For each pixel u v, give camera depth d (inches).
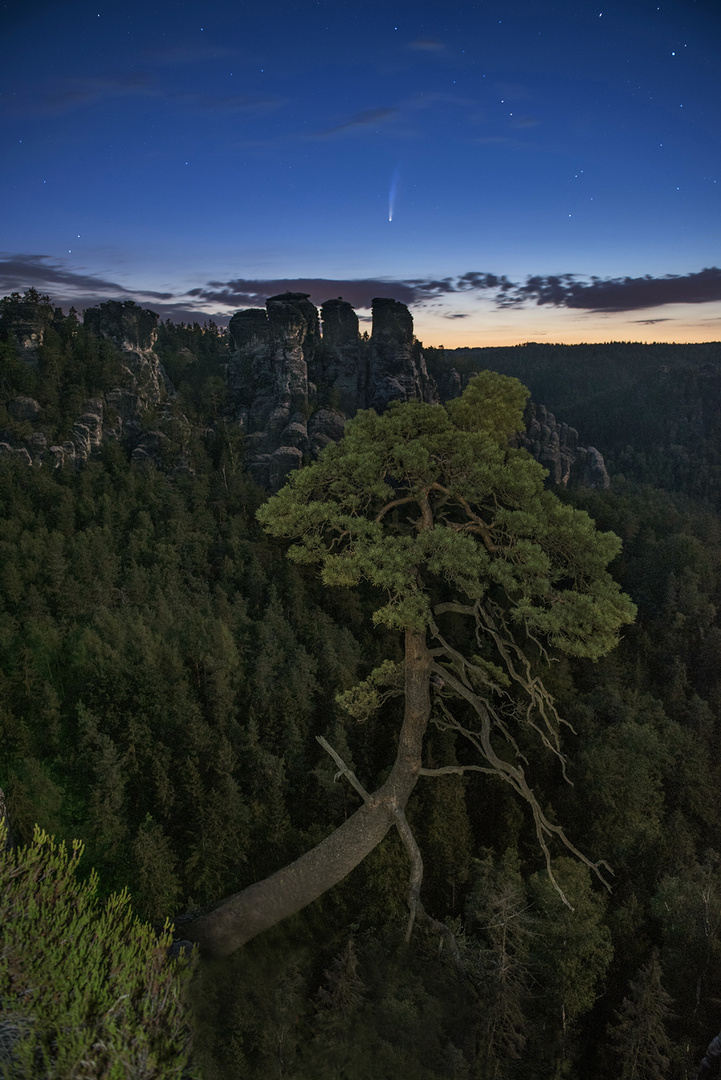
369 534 561.6
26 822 1657.2
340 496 609.6
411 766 569.9
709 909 1395.2
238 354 6338.6
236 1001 568.7
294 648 3115.2
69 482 4643.2
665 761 2407.7
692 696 3255.4
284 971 844.0
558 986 1295.5
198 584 3762.3
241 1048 518.6
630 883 1806.1
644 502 6210.6
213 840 1891.0
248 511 4879.4
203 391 6368.1
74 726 2425.0
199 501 4726.9
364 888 1589.6
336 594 3686.0
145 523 4141.2
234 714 2672.2
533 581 531.2
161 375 6732.3
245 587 3855.8
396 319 6333.7
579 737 2422.5
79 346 5880.9
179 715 2381.9
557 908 1365.7
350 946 850.1
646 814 2122.3
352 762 2247.8
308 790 2374.5
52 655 2719.0
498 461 581.6
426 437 594.2
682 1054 1138.0
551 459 7529.5
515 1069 1063.0
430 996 838.5
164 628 3065.9
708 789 2425.0
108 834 1887.3
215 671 2657.5
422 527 590.6
